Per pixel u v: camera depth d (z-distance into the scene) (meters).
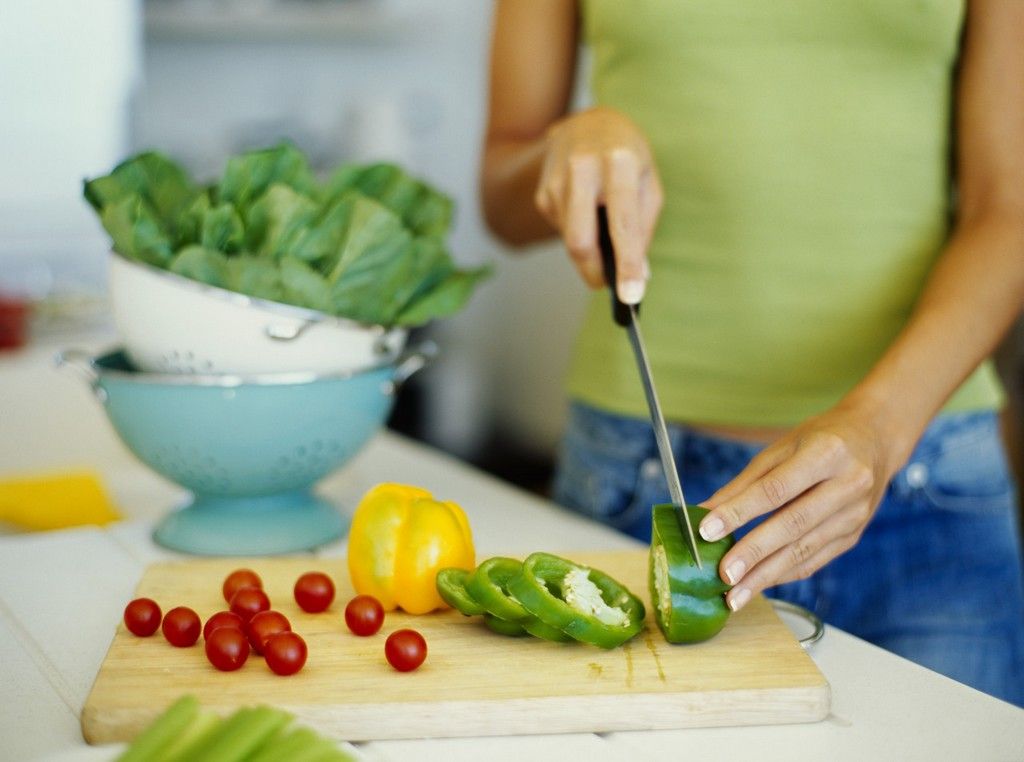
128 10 3.11
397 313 1.15
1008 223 1.11
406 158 3.35
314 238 1.07
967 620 1.22
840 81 1.19
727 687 0.77
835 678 0.85
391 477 1.42
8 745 0.74
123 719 0.73
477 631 0.88
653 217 1.08
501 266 3.85
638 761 0.72
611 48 1.29
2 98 2.93
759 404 1.27
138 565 1.08
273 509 1.14
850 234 1.22
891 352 1.01
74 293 2.27
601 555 1.07
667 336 1.30
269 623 0.82
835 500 0.86
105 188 1.13
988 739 0.75
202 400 1.04
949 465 1.23
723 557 0.84
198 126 3.63
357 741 0.75
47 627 0.93
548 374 3.83
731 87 1.22
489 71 1.45
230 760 0.62
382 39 3.76
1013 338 2.63
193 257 1.03
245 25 3.45
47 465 1.94
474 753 0.73
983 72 1.16
